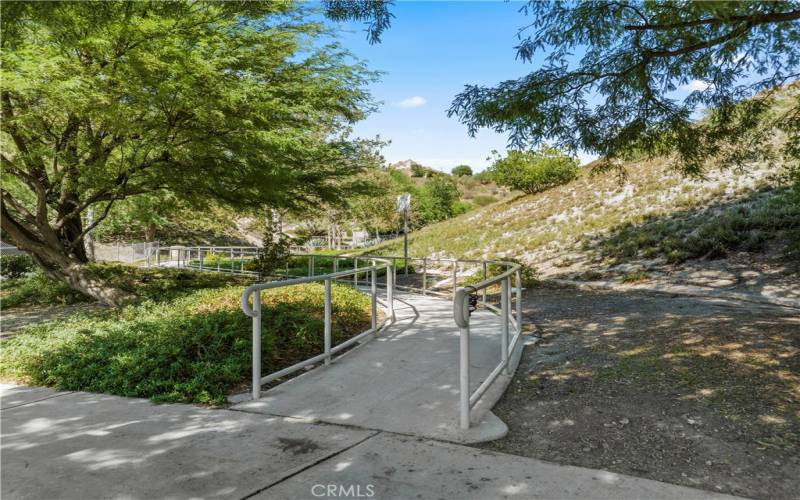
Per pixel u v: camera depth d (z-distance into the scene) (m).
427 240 29.48
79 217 14.02
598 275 13.66
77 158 9.48
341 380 4.90
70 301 12.27
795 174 9.28
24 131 8.86
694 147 7.48
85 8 7.27
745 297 9.65
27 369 5.39
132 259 33.78
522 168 33.69
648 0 5.65
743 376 4.38
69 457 3.16
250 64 10.39
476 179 114.94
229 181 11.52
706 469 2.98
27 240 10.99
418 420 3.81
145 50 8.00
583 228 20.64
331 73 11.77
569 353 5.81
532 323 8.00
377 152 20.70
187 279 14.88
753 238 12.83
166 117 9.10
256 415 3.96
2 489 2.74
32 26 7.39
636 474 2.94
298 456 3.18
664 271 12.77
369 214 43.47
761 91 7.39
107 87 8.12
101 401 4.38
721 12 3.26
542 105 6.45
